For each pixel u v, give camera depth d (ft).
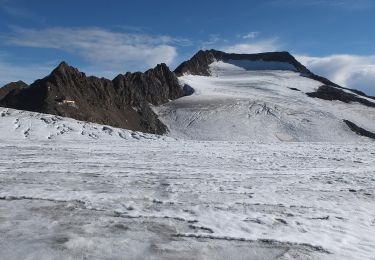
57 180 56.75
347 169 75.15
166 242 31.40
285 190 53.06
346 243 32.24
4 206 41.16
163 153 101.55
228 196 48.47
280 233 34.40
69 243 30.27
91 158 86.17
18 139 143.74
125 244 30.55
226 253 29.45
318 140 280.51
